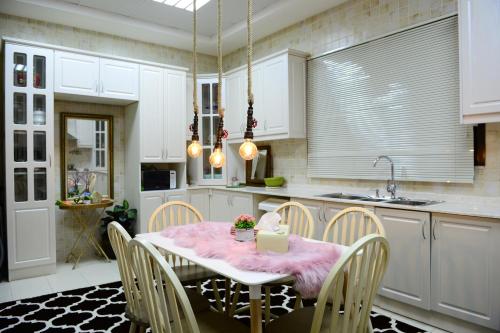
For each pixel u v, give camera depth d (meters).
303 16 4.07
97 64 4.02
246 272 1.57
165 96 4.52
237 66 5.22
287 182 4.39
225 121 4.82
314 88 4.06
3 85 3.64
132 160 4.49
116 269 3.92
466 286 2.35
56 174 4.20
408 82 3.18
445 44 2.93
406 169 3.21
